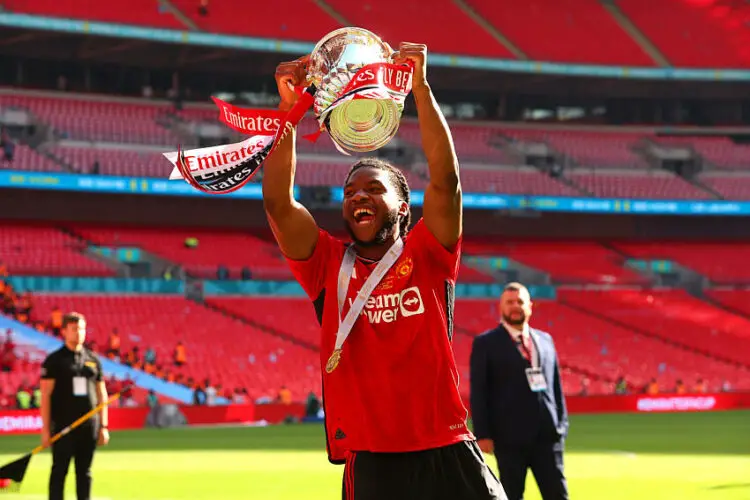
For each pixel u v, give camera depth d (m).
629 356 44.34
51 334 36.03
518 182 50.91
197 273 43.38
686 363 44.47
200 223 46.00
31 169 41.88
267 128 3.54
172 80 48.53
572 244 51.97
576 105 55.41
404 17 50.28
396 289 3.77
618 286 49.91
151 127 46.53
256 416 31.61
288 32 47.00
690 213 50.44
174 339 38.78
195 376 36.56
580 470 15.14
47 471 15.20
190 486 13.20
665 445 20.45
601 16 53.66
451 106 54.19
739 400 39.41
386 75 3.42
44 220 43.66
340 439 3.80
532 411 7.47
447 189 3.69
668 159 54.09
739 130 55.91
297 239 3.81
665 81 52.50
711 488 12.60
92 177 40.72
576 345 44.66
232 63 47.47
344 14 49.12
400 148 49.72
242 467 15.97
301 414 32.25
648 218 52.78
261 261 45.41
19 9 41.66
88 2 43.53
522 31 51.34
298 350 40.03
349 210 3.78
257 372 37.81
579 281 49.66
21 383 31.98
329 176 47.66
